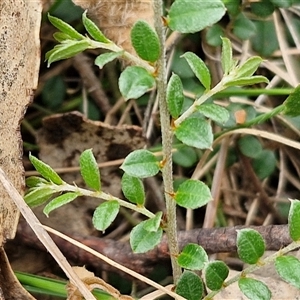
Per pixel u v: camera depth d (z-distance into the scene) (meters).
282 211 0.45
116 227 0.45
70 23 0.45
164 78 0.34
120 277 0.42
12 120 0.38
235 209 0.45
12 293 0.38
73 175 0.44
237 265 0.43
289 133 0.46
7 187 0.36
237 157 0.45
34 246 0.41
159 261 0.41
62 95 0.46
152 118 0.46
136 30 0.33
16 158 0.38
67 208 0.44
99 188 0.36
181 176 0.46
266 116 0.43
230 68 0.34
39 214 0.43
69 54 0.34
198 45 0.47
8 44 0.38
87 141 0.44
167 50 0.46
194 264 0.35
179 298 0.36
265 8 0.44
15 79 0.38
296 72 0.47
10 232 0.37
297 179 0.46
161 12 0.33
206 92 0.34
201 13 0.33
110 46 0.34
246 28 0.44
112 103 0.46
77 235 0.41
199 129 0.34
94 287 0.38
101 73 0.46
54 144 0.44
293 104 0.38
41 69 0.46
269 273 0.41
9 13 0.38
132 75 0.33
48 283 0.40
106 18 0.43
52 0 0.44
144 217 0.45
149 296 0.38
